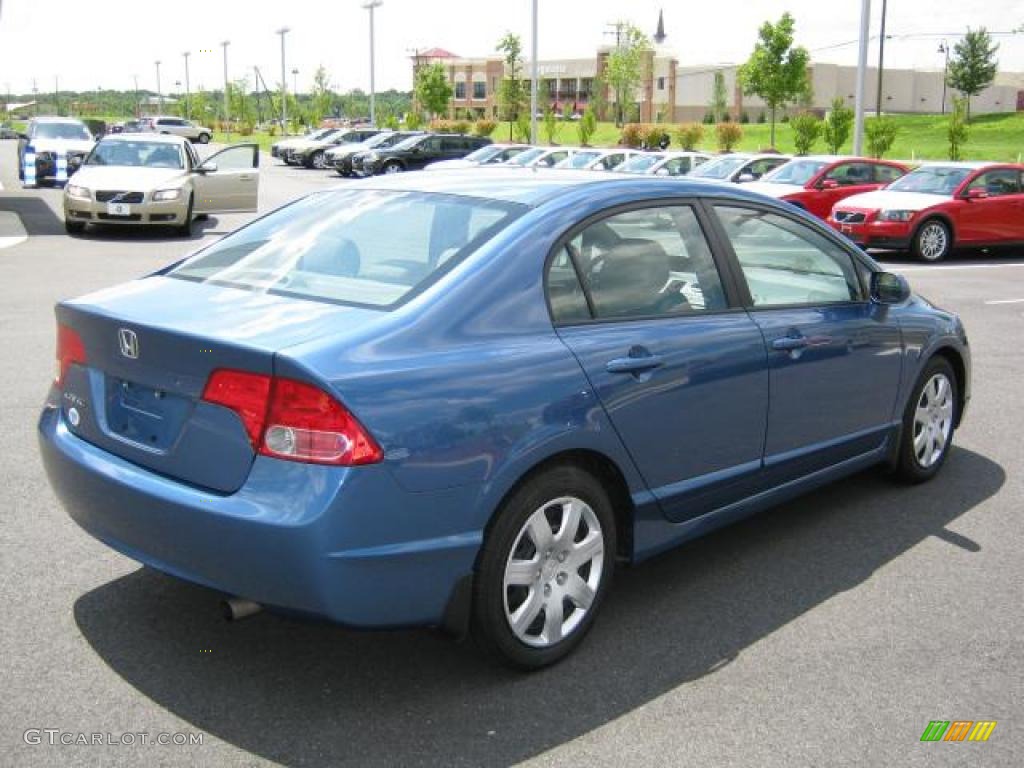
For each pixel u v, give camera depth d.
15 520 4.60
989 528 4.85
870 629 3.80
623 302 3.67
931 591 4.14
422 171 4.41
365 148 36.09
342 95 128.12
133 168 17.19
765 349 4.09
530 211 3.58
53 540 4.39
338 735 3.02
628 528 3.71
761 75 49.16
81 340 3.39
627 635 3.71
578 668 3.46
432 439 2.96
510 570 3.25
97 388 3.36
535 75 40.41
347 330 3.03
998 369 8.34
